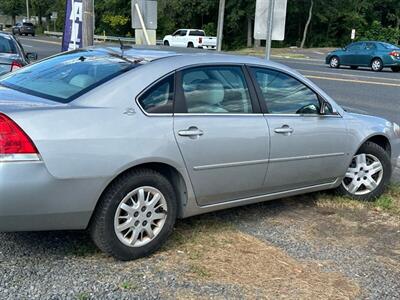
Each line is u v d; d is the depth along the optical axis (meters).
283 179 4.92
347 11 52.91
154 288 3.64
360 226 5.09
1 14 99.31
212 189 4.39
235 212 5.25
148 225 4.07
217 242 4.48
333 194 5.83
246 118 4.55
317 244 4.60
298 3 52.69
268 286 3.79
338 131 5.29
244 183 4.60
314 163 5.14
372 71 25.36
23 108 3.61
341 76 21.20
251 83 4.70
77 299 3.43
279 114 4.85
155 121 3.99
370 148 5.73
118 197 3.85
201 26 59.19
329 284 3.89
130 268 3.91
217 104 4.43
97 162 3.67
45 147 3.49
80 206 3.68
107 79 4.00
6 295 3.43
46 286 3.57
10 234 4.40
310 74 21.62
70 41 10.02
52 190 3.54
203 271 3.93
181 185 4.23
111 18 57.59
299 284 3.85
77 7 9.88
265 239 4.62
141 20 9.94
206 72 4.42
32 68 4.75
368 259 4.37
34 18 86.19
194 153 4.17
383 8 57.81
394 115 12.23
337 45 54.69
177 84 4.19
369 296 3.77
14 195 3.43
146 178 3.96
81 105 3.79
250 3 52.41
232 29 56.62
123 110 3.86
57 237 4.39
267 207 5.47
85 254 4.10
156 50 4.66
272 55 38.47
